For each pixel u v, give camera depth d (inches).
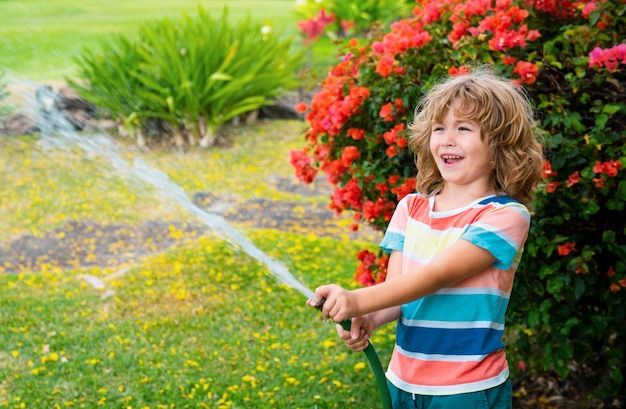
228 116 338.3
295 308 184.4
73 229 241.3
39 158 304.8
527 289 118.1
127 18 565.9
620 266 111.3
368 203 128.0
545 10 121.3
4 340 167.5
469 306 73.7
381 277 134.7
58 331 172.1
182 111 330.3
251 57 357.1
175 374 152.3
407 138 118.8
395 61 126.6
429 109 77.7
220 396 144.2
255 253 83.5
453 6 127.5
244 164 313.3
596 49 108.3
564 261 115.0
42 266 213.6
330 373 151.3
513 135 74.5
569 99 116.0
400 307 79.4
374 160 130.7
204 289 195.0
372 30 149.9
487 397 73.1
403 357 76.7
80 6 605.0
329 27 453.4
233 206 264.5
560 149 110.3
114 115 338.6
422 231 77.4
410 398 75.9
